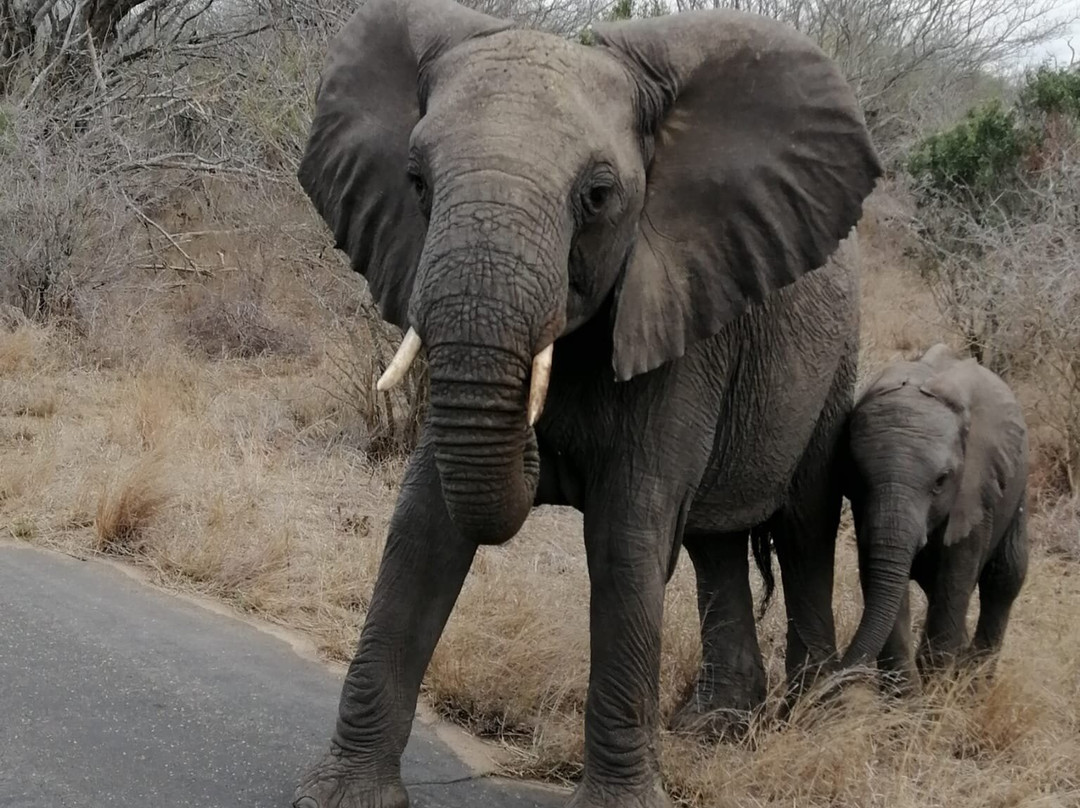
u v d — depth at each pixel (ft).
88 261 36.11
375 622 11.73
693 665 16.56
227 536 19.36
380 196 11.28
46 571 18.02
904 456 15.69
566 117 9.71
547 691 15.05
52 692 13.60
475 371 8.99
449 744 13.93
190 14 52.11
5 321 33.71
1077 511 25.34
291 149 29.43
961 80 69.77
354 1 29.22
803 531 16.16
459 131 9.55
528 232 9.16
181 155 39.68
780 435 13.92
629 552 11.62
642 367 10.52
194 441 24.26
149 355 32.30
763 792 13.21
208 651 15.58
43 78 40.70
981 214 39.27
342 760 11.64
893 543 15.49
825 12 60.18
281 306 37.68
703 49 11.02
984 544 16.99
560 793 13.05
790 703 15.65
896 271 44.80
